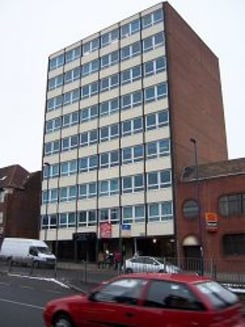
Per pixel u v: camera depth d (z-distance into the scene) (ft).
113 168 160.76
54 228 174.09
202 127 169.48
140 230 145.79
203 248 127.75
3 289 65.62
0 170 226.99
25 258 128.77
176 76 158.30
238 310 26.04
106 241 159.84
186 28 173.58
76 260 160.76
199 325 23.77
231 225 124.16
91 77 180.96
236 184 126.21
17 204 203.72
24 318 39.14
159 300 25.75
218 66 198.29
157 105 154.51
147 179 149.38
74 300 29.19
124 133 161.58
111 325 26.84
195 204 134.21
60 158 181.68
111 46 177.17
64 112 186.91
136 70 165.17
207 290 25.57
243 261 118.32
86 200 165.99
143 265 85.81
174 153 145.69
